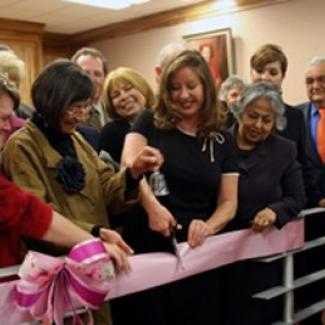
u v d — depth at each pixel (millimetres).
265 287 1894
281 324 1929
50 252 1312
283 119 1914
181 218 1647
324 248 2504
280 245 1918
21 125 1597
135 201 1496
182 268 1549
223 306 1854
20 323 1173
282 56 2826
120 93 2236
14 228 1161
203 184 1646
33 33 7297
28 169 1340
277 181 1907
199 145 1664
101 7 6441
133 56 7391
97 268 1158
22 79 2090
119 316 1664
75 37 8109
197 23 6480
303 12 5430
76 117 1406
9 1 6059
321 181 2691
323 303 2174
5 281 1216
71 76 1381
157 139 1658
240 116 1906
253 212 1861
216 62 6258
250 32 5945
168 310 1660
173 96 1622
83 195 1438
